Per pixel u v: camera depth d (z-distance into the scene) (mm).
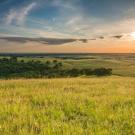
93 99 10281
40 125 6305
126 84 20688
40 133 5598
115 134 5746
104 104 9211
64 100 9875
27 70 113125
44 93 12156
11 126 6133
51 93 12250
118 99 10469
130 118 7129
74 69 109500
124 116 7406
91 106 8883
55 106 8781
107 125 6414
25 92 12820
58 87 16234
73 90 14375
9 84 18109
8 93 12336
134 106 8969
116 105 9422
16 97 10773
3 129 5879
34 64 129375
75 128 5922
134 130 5938
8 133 5605
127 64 159750
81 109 8312
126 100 10297
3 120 6703
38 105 9039
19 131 5676
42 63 135375
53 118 7082
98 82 21766
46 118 6973
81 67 132125
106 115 7512
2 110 7789
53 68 122625
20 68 116250
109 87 16812
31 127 6117
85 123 6699
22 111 7723
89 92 13211
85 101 10000
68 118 7320
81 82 21125
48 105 9117
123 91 14461
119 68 131375
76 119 7020
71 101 9625
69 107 8500
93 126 6270
